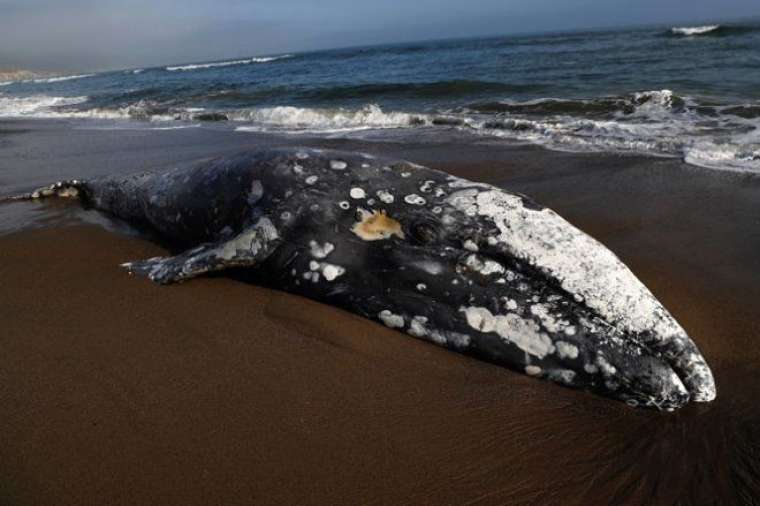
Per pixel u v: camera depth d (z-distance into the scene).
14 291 4.93
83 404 3.42
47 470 2.94
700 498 2.76
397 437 3.18
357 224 4.58
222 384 3.62
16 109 25.09
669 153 8.34
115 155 11.35
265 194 4.99
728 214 5.98
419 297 4.16
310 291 4.57
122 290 4.86
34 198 7.71
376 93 18.33
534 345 3.73
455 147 9.87
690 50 23.45
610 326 3.63
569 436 3.17
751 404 3.32
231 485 2.86
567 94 14.52
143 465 2.97
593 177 7.61
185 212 5.68
